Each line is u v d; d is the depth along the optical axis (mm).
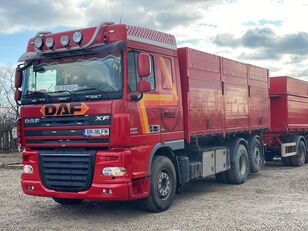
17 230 7742
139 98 8164
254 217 8195
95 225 7969
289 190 11320
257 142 14398
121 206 9625
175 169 9664
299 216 8211
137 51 8328
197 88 10312
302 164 18312
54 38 8516
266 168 17094
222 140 12359
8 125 27625
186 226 7648
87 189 8008
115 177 7758
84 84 8125
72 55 8312
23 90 8844
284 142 17906
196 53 10352
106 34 8055
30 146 8703
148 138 8438
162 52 9156
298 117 18641
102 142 7855
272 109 17594
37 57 8672
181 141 9617
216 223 7797
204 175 10828
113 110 7789
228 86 12125
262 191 11266
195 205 9516
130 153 7914
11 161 20516
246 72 13461
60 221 8375
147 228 7598
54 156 8352
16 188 12391
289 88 17625
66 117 8211
